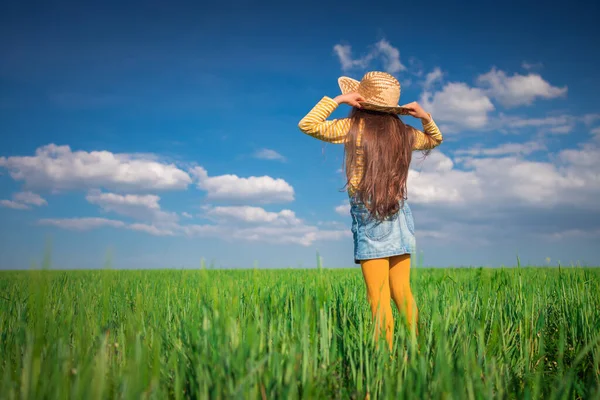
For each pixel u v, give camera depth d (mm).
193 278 7258
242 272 7723
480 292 4082
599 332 3086
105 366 1740
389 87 3650
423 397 1773
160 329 2570
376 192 3285
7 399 1565
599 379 2357
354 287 4371
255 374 1759
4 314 3035
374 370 2182
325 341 2164
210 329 2037
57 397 1527
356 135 3441
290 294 3158
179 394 1745
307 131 3490
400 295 3348
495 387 2195
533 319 3318
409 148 3484
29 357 1678
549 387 2377
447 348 2199
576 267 4723
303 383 1826
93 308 2725
